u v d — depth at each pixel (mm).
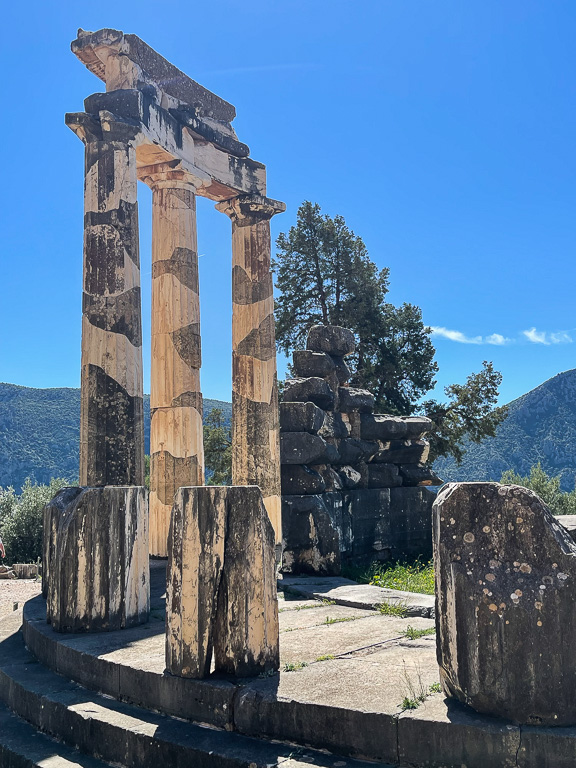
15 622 7957
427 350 31656
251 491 4527
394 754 3506
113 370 9375
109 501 5969
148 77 11219
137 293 9820
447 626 3686
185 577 4422
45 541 7863
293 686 4105
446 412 30609
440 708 3613
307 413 10320
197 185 12227
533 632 3451
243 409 12602
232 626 4379
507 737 3318
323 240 31109
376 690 3963
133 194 9992
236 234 13383
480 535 3686
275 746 3807
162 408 11625
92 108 10383
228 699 4078
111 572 5910
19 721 5055
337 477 10836
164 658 4836
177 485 11406
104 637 5625
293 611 6816
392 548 12117
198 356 11875
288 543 9547
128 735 4121
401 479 12773
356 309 30156
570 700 3395
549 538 3564
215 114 12875
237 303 13117
